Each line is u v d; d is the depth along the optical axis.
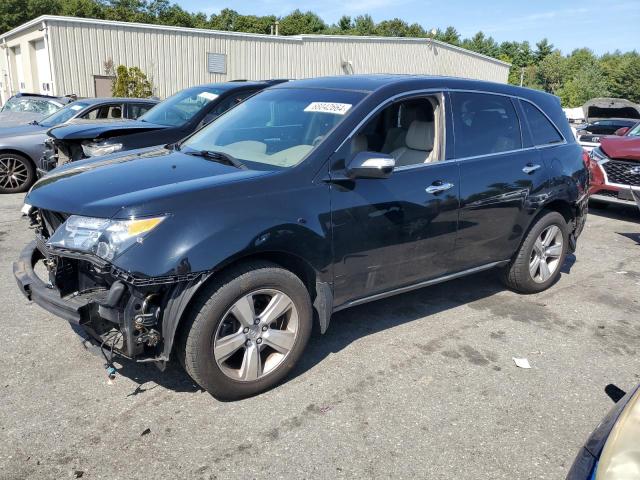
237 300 3.12
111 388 3.36
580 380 3.67
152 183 3.21
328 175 3.45
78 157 6.87
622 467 1.83
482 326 4.43
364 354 3.89
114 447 2.85
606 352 4.08
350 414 3.19
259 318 3.25
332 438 2.98
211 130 4.41
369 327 4.32
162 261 2.84
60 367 3.58
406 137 4.11
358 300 3.79
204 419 3.10
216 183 3.15
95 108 9.81
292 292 3.32
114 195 3.07
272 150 3.70
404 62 32.66
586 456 1.97
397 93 3.91
